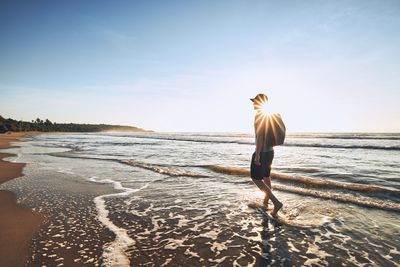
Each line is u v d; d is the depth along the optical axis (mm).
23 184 8414
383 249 3867
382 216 5246
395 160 13742
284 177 8836
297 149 22297
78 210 5766
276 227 4781
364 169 10703
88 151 21672
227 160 14961
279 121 5391
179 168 11734
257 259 3611
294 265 3441
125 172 10836
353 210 5637
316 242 4141
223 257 3664
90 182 8828
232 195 7109
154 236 4387
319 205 6008
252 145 29766
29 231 4523
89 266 3336
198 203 6367
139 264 3434
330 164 12352
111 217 5332
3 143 34500
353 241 4156
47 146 28828
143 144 32656
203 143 34625
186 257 3652
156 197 6941
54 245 3965
